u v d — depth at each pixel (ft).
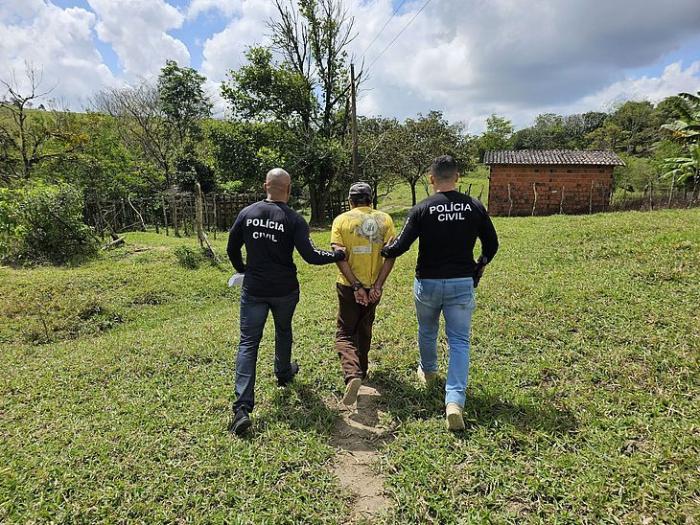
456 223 9.76
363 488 8.68
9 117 70.49
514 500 7.99
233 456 9.49
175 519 7.94
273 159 72.59
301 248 10.67
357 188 11.18
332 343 15.69
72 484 8.73
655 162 87.92
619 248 24.79
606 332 14.33
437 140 88.07
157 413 11.44
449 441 9.68
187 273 32.50
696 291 16.76
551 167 67.72
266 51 70.03
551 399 11.00
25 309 24.25
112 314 24.88
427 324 11.18
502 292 19.17
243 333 11.07
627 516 7.38
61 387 13.61
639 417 9.91
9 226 35.63
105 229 54.29
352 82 62.59
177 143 106.11
